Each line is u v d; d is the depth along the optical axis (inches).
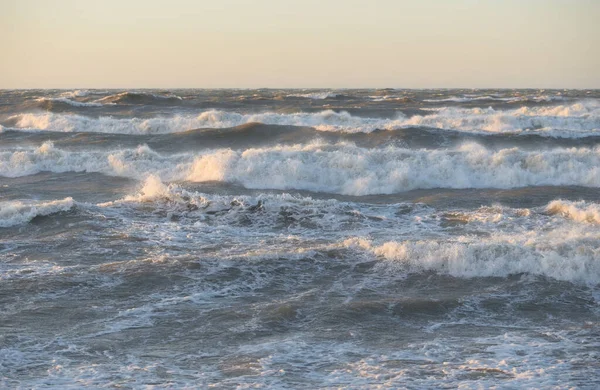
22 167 1708.9
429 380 539.2
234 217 1098.1
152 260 848.3
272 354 598.2
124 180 1573.6
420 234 1018.7
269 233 1027.3
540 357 589.9
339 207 1144.2
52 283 775.1
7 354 589.3
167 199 1163.9
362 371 559.5
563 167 1496.1
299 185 1477.6
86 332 646.5
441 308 724.7
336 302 737.0
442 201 1298.0
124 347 612.7
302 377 547.5
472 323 687.7
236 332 652.1
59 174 1660.9
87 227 1028.5
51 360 579.5
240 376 548.4
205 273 813.9
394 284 798.5
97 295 745.6
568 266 806.5
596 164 1512.1
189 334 646.5
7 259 879.7
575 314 714.8
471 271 823.7
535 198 1328.7
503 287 784.9
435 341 634.2
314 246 938.7
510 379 540.1
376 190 1435.8
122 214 1104.8
